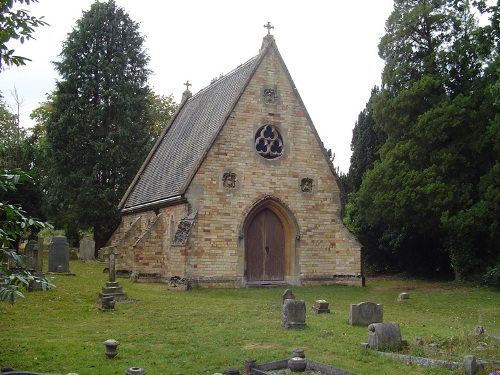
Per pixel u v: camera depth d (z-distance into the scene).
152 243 30.34
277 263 29.14
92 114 44.50
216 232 27.34
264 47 29.58
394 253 37.81
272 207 29.05
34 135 50.00
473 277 31.11
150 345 13.15
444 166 29.56
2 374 7.64
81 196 43.09
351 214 40.81
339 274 29.69
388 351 12.74
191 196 27.12
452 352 12.66
